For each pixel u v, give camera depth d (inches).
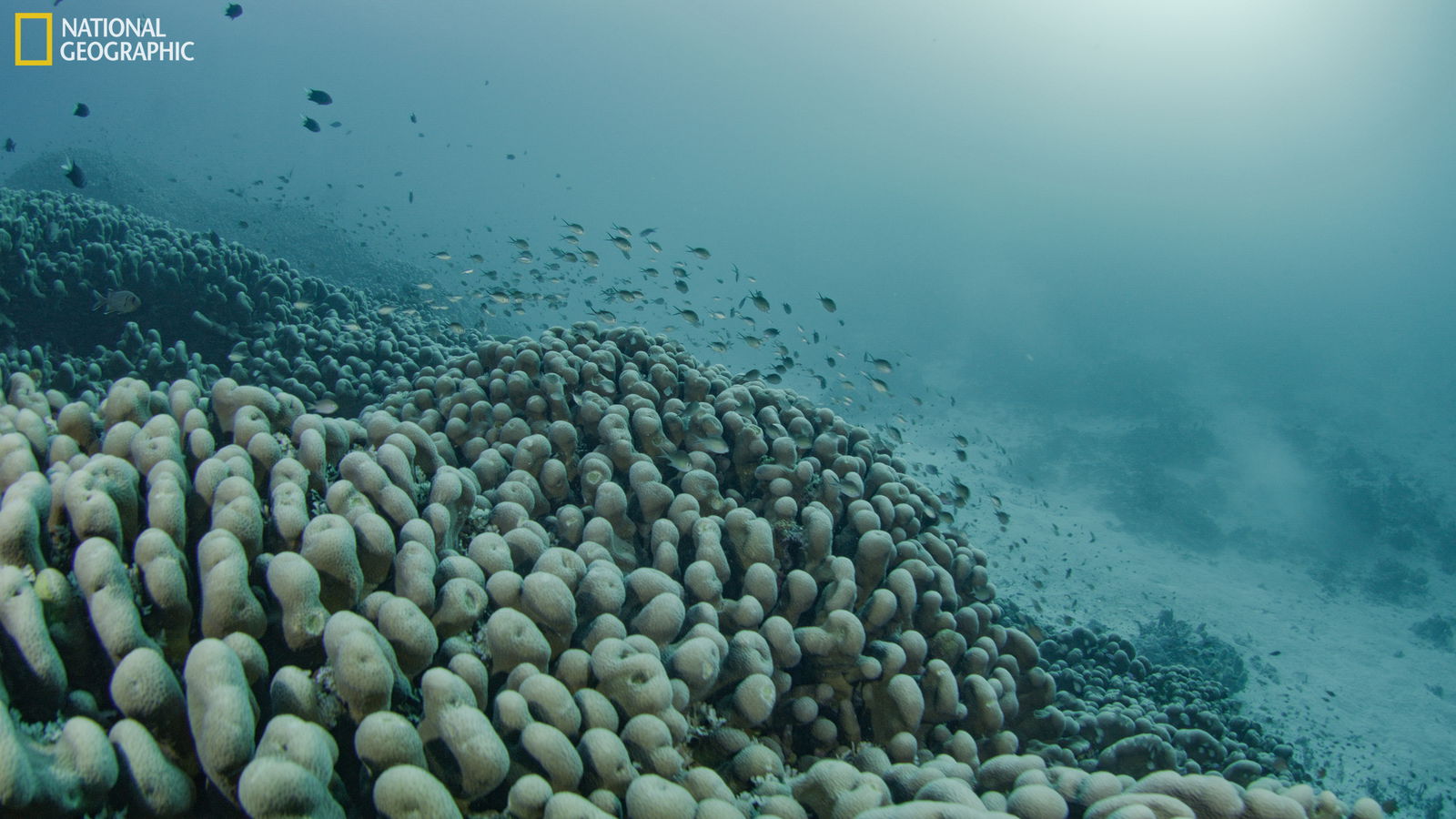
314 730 67.2
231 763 63.6
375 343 305.0
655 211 5629.9
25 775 55.4
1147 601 656.4
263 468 111.4
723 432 176.2
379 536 96.6
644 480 144.9
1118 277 3563.0
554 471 147.4
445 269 1100.5
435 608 96.0
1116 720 172.6
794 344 1924.2
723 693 115.1
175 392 128.5
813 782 91.7
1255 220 4847.4
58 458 115.0
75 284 285.1
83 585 76.0
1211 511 1027.9
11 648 68.9
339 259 852.6
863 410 418.9
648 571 117.2
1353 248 4650.6
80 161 949.2
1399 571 887.1
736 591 138.5
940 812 78.4
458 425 164.9
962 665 152.2
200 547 83.2
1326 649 652.7
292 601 82.4
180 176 1995.6
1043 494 965.8
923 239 4424.2
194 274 307.9
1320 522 1040.2
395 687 81.8
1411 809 406.9
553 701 84.9
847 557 156.1
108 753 62.8
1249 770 163.2
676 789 78.5
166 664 70.5
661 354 204.1
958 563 181.0
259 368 281.4
